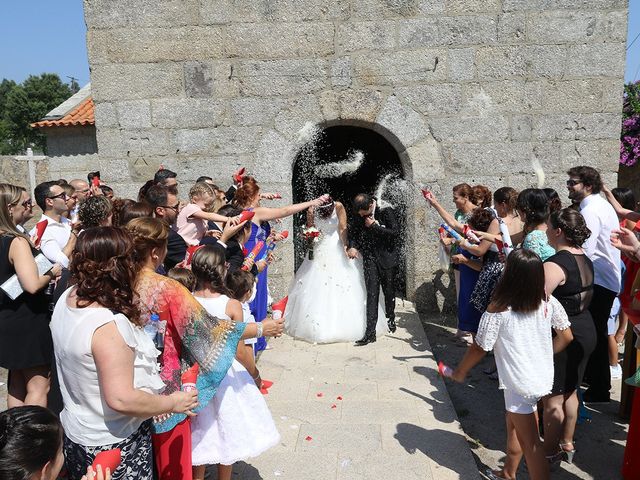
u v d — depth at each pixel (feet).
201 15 20.66
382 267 18.75
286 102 21.07
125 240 6.86
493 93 20.81
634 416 10.87
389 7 20.53
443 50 20.65
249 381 9.64
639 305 10.70
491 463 12.00
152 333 8.53
